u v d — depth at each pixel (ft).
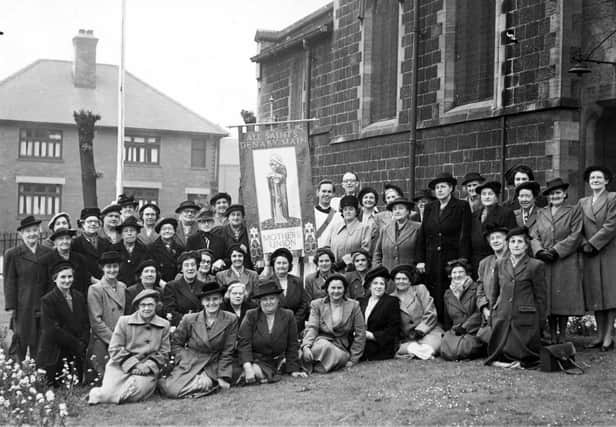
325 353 33.06
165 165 153.79
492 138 54.75
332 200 44.55
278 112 94.99
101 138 148.56
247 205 37.22
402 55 66.33
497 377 30.14
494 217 35.09
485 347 34.12
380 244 38.96
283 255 35.29
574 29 48.78
